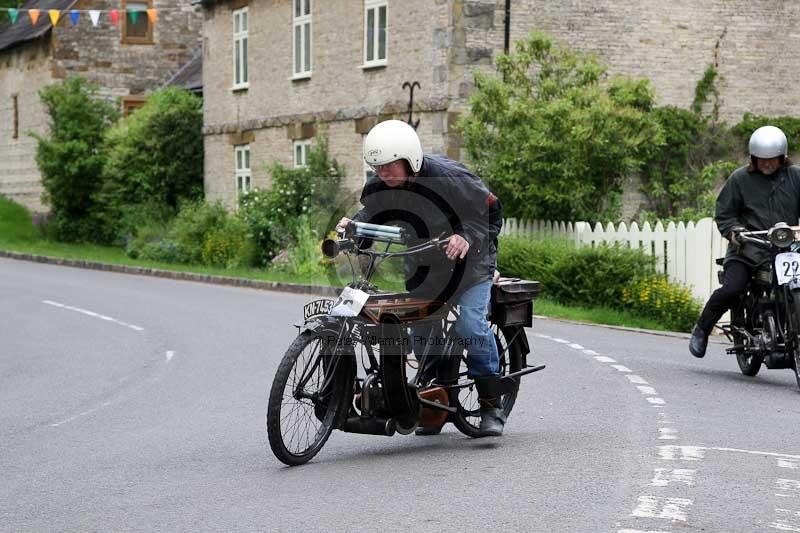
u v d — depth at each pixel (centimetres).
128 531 1110
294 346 1370
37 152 7369
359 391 1418
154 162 6700
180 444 1560
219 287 4491
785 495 1197
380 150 1366
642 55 4544
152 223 6300
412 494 1222
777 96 4647
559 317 3256
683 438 1510
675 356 2430
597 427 1606
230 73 6197
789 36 4647
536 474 1309
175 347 2647
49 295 4047
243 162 6138
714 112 4594
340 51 5122
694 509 1141
